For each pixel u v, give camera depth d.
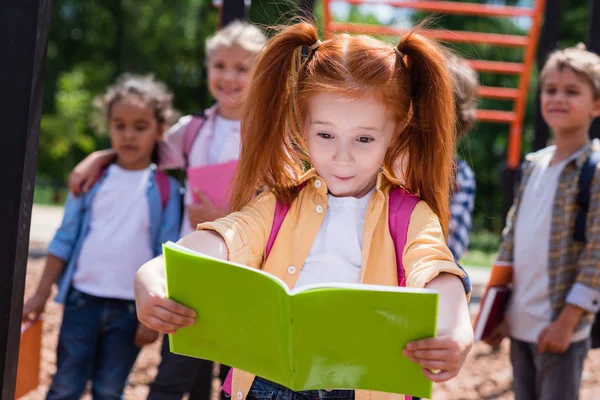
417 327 1.44
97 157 3.60
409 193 1.95
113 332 3.38
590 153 3.11
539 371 3.14
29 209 1.90
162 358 3.25
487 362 5.27
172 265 1.59
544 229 3.15
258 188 2.03
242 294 1.54
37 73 1.85
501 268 3.28
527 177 3.37
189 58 23.98
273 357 1.55
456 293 1.60
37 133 1.90
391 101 1.81
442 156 1.96
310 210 1.92
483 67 7.01
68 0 23.73
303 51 2.18
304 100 1.83
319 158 1.81
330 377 1.52
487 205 21.61
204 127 3.53
